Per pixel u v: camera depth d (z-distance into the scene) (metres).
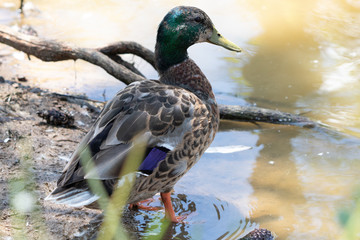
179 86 8.34
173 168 6.97
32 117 9.86
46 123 9.73
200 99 7.74
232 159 9.35
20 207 7.23
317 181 8.61
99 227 7.11
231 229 7.35
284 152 9.60
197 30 8.41
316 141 10.02
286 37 14.62
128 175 6.55
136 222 7.52
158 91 7.23
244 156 9.46
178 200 8.05
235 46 8.80
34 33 13.53
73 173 6.32
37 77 12.07
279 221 7.53
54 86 11.69
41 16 15.34
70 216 7.25
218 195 8.22
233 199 8.11
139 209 7.93
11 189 7.57
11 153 8.48
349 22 15.45
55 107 10.46
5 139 8.87
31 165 8.25
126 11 16.08
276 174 8.84
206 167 9.05
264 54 13.74
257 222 7.51
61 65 12.97
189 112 7.11
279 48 14.02
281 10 16.31
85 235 6.89
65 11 15.87
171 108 7.00
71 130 9.69
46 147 8.86
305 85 12.30
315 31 14.91
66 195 6.29
